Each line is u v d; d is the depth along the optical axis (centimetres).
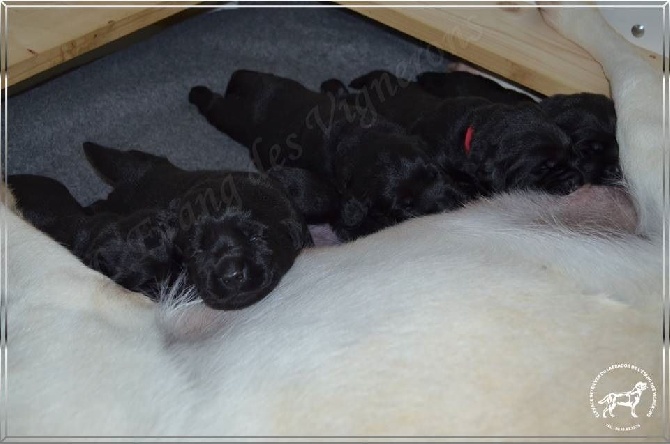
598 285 71
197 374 68
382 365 66
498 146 91
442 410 64
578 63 100
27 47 94
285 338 69
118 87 117
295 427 64
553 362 66
